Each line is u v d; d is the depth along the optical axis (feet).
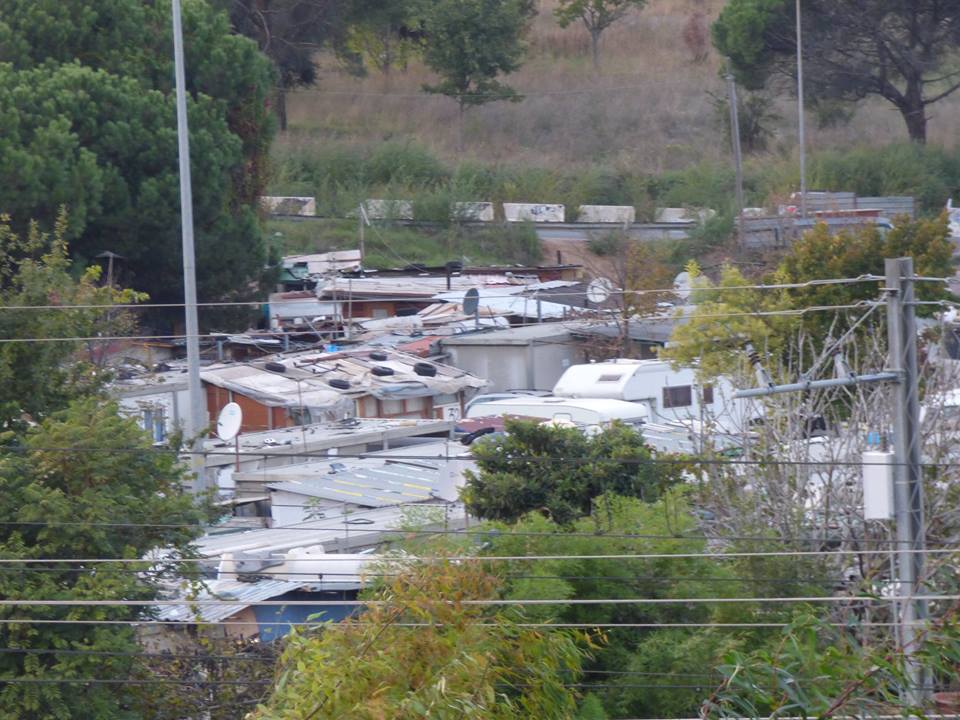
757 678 56.65
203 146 222.28
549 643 63.41
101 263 218.79
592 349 192.75
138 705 86.69
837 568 88.94
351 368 178.81
